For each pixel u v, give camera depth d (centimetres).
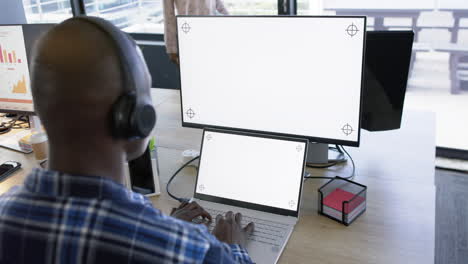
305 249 112
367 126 159
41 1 393
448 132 293
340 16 123
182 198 136
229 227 107
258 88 140
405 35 142
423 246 110
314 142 139
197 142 176
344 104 130
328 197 125
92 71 57
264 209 126
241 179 130
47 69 57
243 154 131
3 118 214
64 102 58
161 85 363
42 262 60
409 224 119
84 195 60
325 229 120
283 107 138
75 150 60
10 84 175
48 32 60
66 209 60
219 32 139
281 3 311
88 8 392
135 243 60
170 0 281
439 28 288
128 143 67
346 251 111
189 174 152
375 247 111
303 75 133
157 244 60
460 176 270
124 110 60
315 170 150
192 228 66
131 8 370
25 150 177
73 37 58
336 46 126
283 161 126
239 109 144
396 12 295
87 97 57
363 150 160
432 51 295
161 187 144
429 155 153
